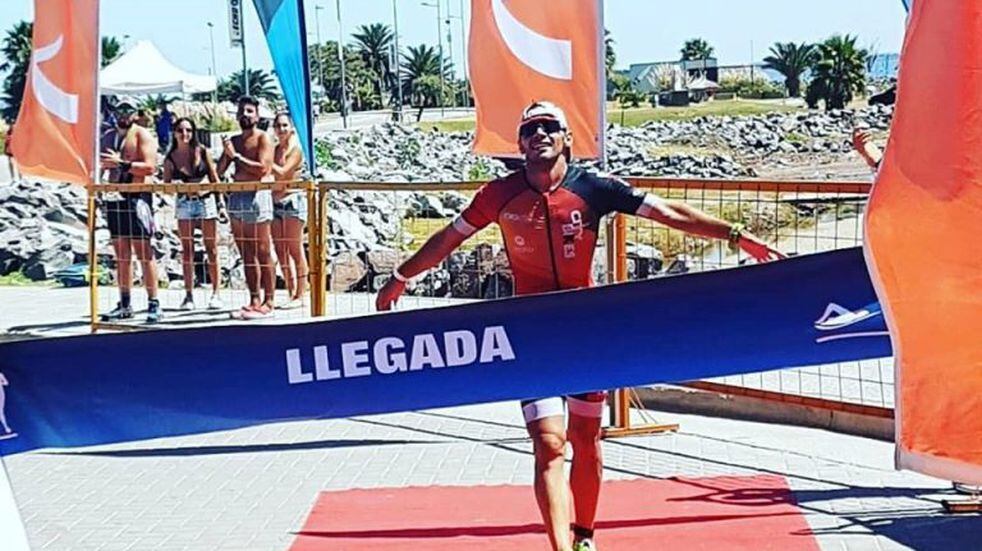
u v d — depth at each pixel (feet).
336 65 322.96
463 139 179.11
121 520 20.65
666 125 204.74
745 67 343.05
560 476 15.69
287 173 39.93
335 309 40.29
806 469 22.72
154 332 13.85
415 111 298.56
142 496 22.07
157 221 48.34
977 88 10.14
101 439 14.07
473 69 27.48
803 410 26.30
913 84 10.35
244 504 21.40
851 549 18.15
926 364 10.35
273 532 19.77
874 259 10.43
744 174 147.02
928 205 10.31
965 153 10.18
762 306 13.41
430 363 13.60
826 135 189.26
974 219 10.17
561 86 25.99
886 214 10.43
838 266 13.19
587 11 25.57
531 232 16.30
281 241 39.78
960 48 10.16
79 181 35.14
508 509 20.54
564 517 15.44
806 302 13.32
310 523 20.17
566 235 16.20
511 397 13.56
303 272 40.16
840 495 20.92
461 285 41.86
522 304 13.46
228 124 143.43
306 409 13.78
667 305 13.39
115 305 43.39
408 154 156.87
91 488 22.65
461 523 19.84
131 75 86.99
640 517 19.90
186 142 40.16
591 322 13.46
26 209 60.34
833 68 274.36
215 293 41.68
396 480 22.66
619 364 13.50
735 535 18.89
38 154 34.73
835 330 13.28
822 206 29.22
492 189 16.46
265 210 38.83
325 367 13.69
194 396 13.87
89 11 33.81
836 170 149.28
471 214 16.55
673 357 13.44
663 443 24.94
